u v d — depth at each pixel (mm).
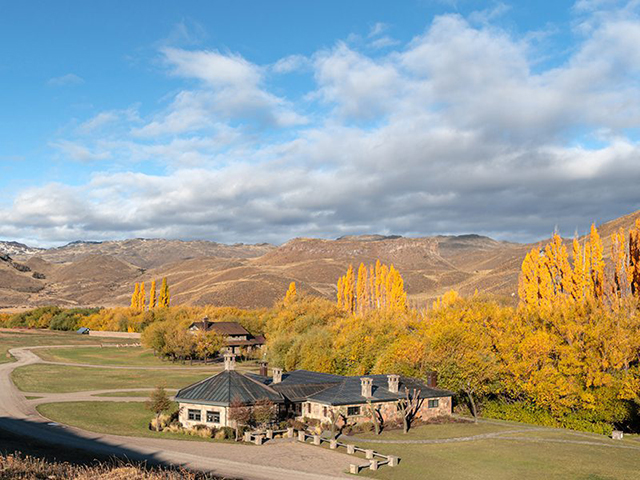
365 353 85812
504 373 66312
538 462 44500
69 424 55906
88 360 121875
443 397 64562
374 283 137125
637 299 72562
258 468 40781
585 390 61375
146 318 178875
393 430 56844
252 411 54500
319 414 58625
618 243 82188
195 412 55562
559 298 86875
